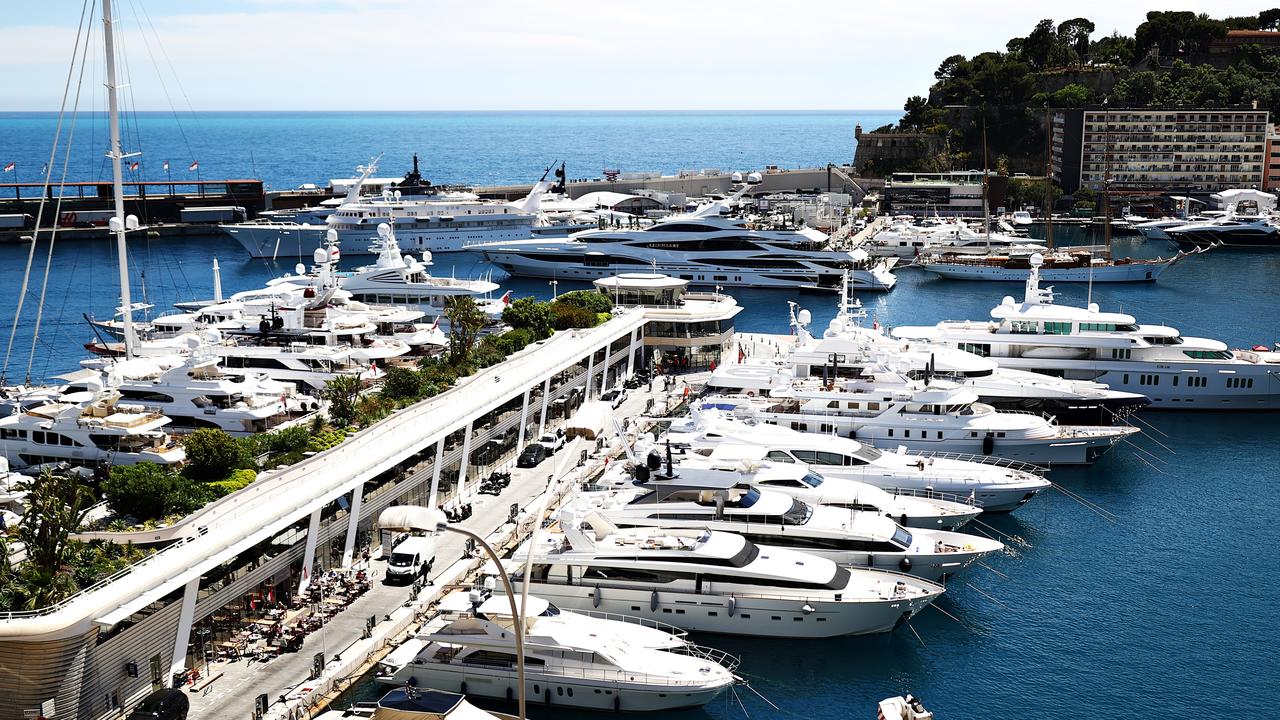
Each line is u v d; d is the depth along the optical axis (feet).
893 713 165.89
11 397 276.82
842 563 226.58
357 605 210.38
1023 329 380.78
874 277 629.92
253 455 234.79
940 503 257.34
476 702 189.98
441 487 267.18
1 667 159.12
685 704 186.60
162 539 188.75
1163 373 374.84
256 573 199.11
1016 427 307.17
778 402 318.24
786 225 645.92
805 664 205.67
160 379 266.77
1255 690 198.29
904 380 312.71
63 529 175.63
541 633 185.47
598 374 382.22
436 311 445.78
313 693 178.70
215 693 178.29
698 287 636.89
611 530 219.82
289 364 315.99
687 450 264.52
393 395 294.66
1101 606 230.68
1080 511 286.05
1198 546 262.88
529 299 397.60
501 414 298.76
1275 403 377.50
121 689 169.78
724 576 208.95
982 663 207.00
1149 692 197.57
